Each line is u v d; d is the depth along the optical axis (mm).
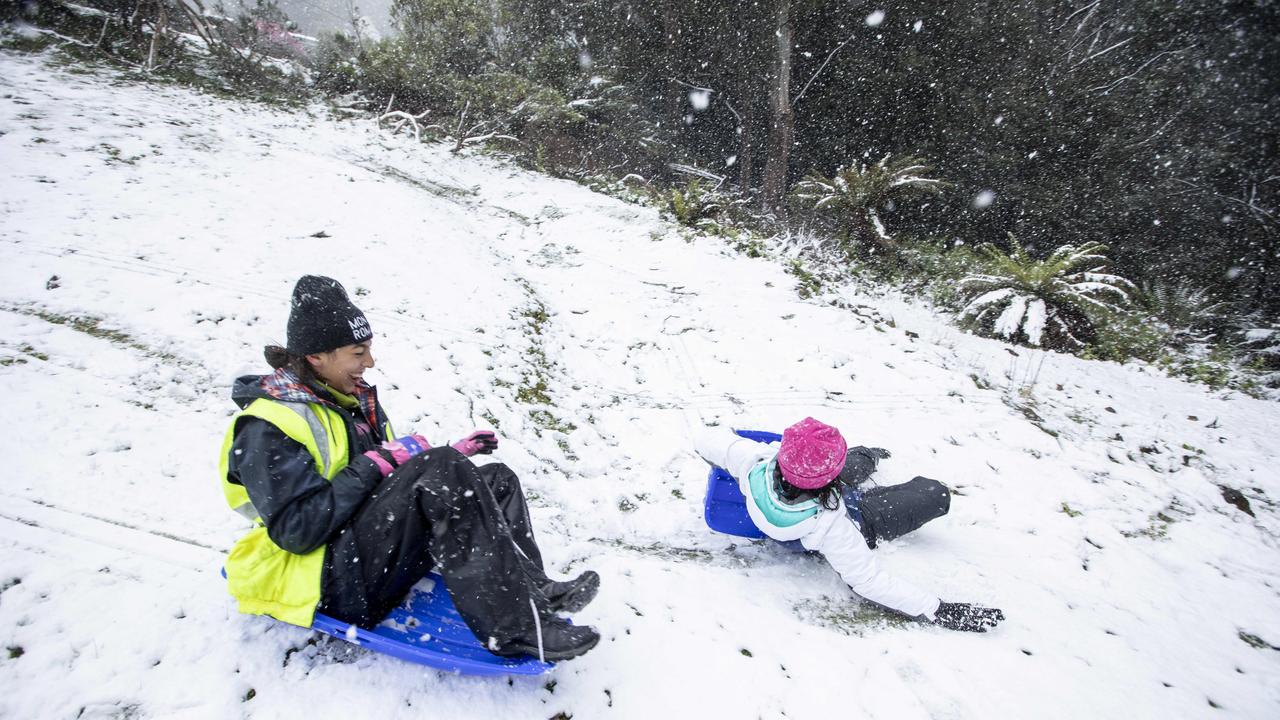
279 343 4258
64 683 1872
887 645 2707
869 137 20719
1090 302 8664
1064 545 3734
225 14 14898
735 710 2262
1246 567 3738
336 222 6562
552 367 5484
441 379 4477
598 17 20125
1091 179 19156
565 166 14867
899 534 3348
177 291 4461
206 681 1970
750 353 6129
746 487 2971
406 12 17250
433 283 5891
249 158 7902
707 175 20094
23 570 2203
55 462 2764
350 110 13781
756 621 2762
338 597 1982
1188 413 6492
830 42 20078
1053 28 20203
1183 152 18656
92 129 7207
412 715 2006
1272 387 8477
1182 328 11555
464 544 1947
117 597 2193
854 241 12078
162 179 6340
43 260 4383
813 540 2789
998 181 19406
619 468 4363
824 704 2342
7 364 3338
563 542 3174
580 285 7383
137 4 12031
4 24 10789
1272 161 17750
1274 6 17688
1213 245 17172
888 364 6105
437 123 14359
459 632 2180
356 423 2139
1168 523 4125
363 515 1934
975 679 2557
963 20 18844
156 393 3479
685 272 8078
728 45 20094
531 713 2109
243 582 1993
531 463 4008
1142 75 19250
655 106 21875
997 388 6078
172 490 2799
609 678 2316
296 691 2004
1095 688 2611
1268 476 5078
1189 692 2686
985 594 3186
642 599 2795
